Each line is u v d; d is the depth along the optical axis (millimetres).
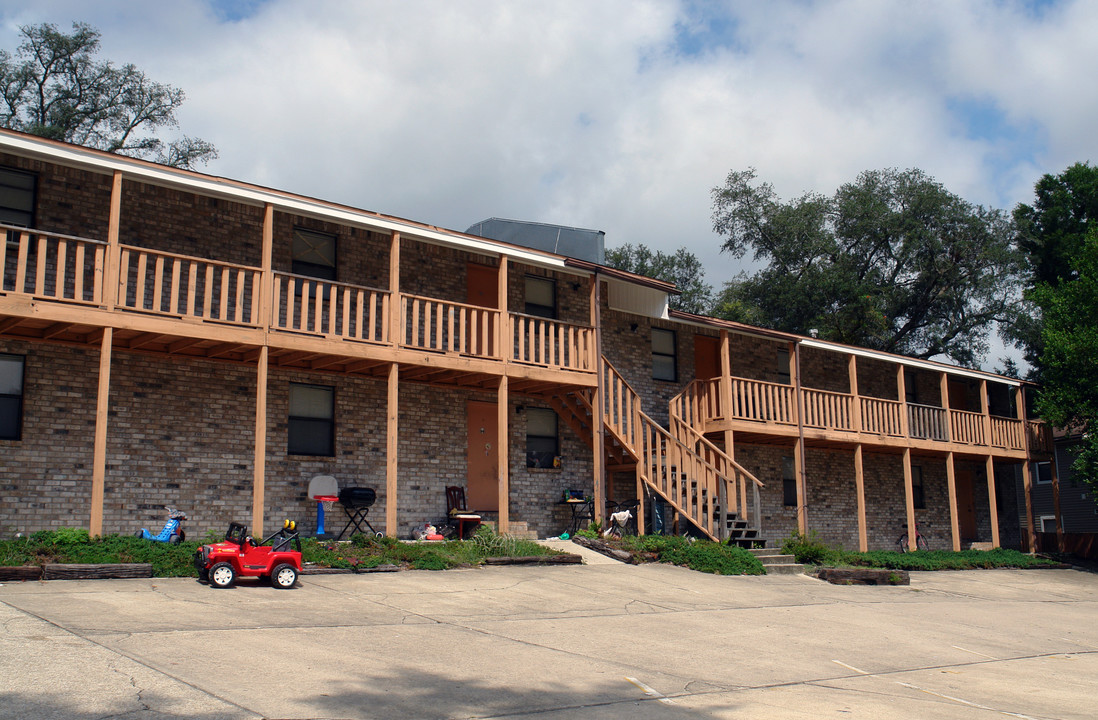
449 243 17312
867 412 25266
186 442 15781
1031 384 30516
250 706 6629
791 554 20031
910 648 11625
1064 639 13516
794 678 9297
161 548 13078
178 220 16109
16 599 9984
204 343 14883
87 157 13289
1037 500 36219
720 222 44188
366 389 18219
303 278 15266
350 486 17562
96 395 15023
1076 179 39750
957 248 39750
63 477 14523
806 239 42438
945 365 27641
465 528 18734
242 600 10992
